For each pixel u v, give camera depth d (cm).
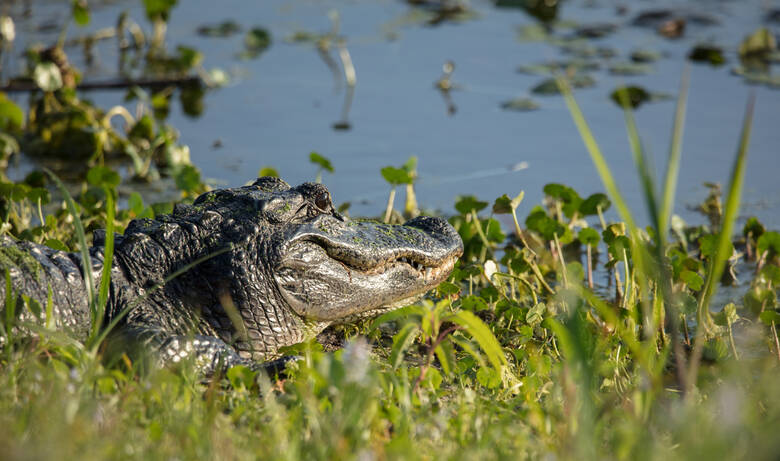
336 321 887
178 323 803
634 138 552
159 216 858
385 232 903
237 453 502
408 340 664
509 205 1092
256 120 1808
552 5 2689
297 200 855
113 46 2300
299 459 508
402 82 2055
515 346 895
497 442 552
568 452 514
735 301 1084
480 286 1137
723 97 1895
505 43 2355
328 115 1839
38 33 2347
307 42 2353
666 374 827
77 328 764
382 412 609
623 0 2819
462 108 1889
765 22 2522
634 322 884
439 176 1531
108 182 1243
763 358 891
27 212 1257
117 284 789
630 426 546
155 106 1847
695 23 2506
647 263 588
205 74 2027
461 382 723
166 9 2202
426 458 533
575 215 1177
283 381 695
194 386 658
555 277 1177
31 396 558
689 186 1472
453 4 2719
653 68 2111
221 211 842
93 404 534
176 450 501
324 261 853
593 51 2252
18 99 1895
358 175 1526
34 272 753
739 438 522
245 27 2492
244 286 814
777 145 1627
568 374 611
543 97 1953
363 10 2703
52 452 443
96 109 1731
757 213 1362
